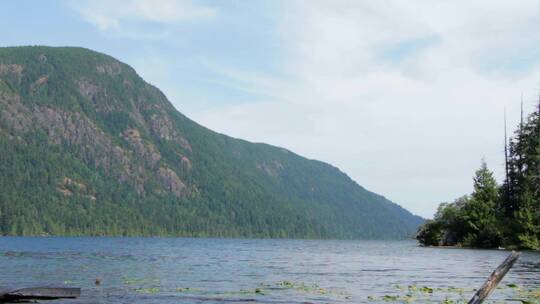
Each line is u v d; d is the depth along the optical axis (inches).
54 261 2635.3
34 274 1847.9
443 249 4845.0
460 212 5300.2
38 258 2915.8
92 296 1229.1
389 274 2004.2
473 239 4953.3
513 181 4817.9
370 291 1397.6
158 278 1742.1
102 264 2448.3
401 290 1421.0
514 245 4399.6
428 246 5693.9
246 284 1562.5
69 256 3189.0
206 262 2778.1
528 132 4707.2
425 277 1862.7
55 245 5649.6
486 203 4926.2
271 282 1635.1
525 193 4436.5
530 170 4525.1
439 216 5639.8
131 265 2400.3
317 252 4667.8
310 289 1427.2
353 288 1475.1
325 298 1243.2
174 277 1788.9
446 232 5423.2
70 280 1638.8
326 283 1626.5
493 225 4694.9
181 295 1273.4
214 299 1211.2
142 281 1625.2
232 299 1213.7
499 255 3555.6
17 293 1128.2
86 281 1609.3
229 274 1956.2
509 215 4790.8
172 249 4985.2
